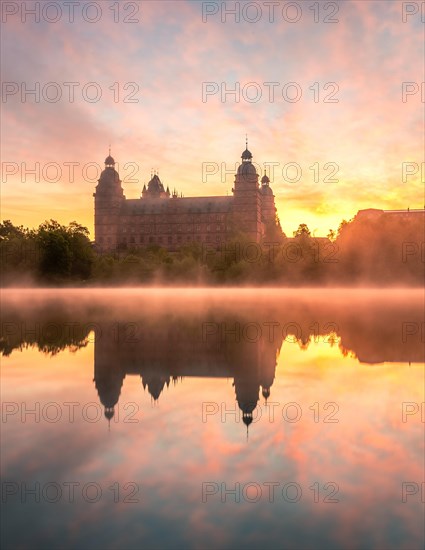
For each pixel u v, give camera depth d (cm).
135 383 801
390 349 1166
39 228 7862
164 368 927
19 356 1060
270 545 343
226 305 3162
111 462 477
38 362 986
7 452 500
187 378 837
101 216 16650
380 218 6756
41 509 389
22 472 454
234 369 917
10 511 388
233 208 15675
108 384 795
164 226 16325
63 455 491
